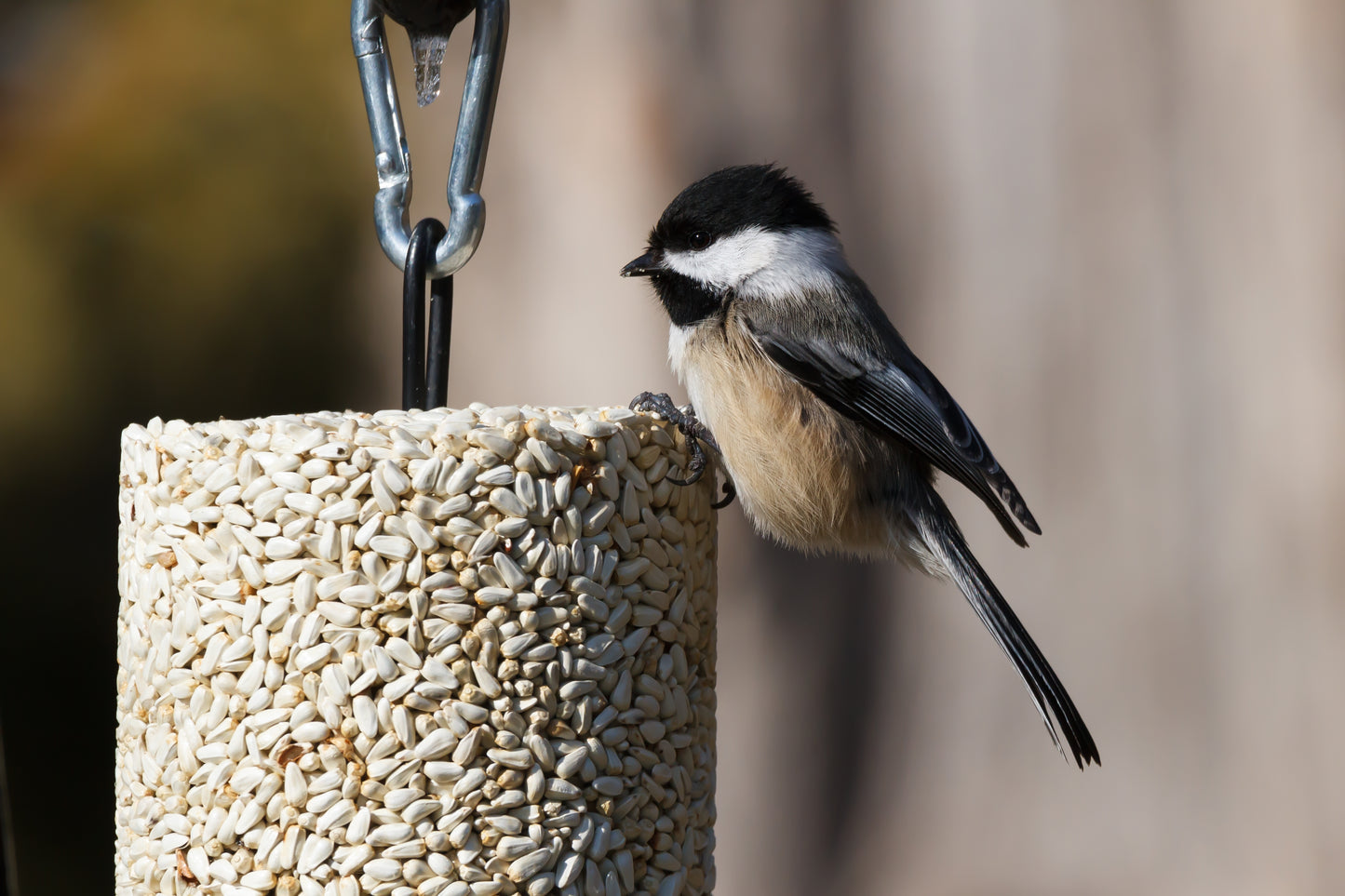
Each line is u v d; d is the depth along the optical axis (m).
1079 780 10.39
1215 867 9.98
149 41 15.70
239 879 3.90
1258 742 9.91
